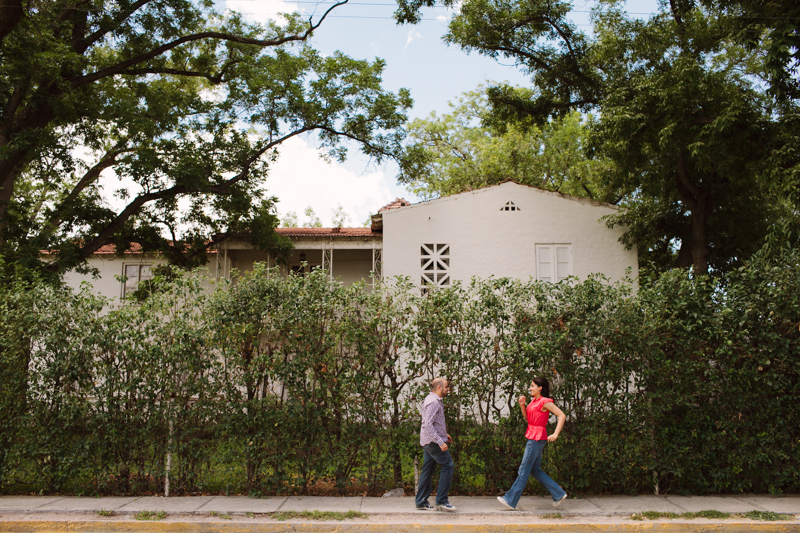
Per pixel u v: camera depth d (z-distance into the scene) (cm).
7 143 1320
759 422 772
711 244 1570
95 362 768
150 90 1655
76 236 1491
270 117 1692
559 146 2658
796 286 770
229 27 1741
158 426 766
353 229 1797
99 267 1877
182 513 673
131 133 1463
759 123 1145
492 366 779
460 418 776
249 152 1681
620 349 764
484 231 1423
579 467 763
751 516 672
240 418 761
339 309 785
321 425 767
